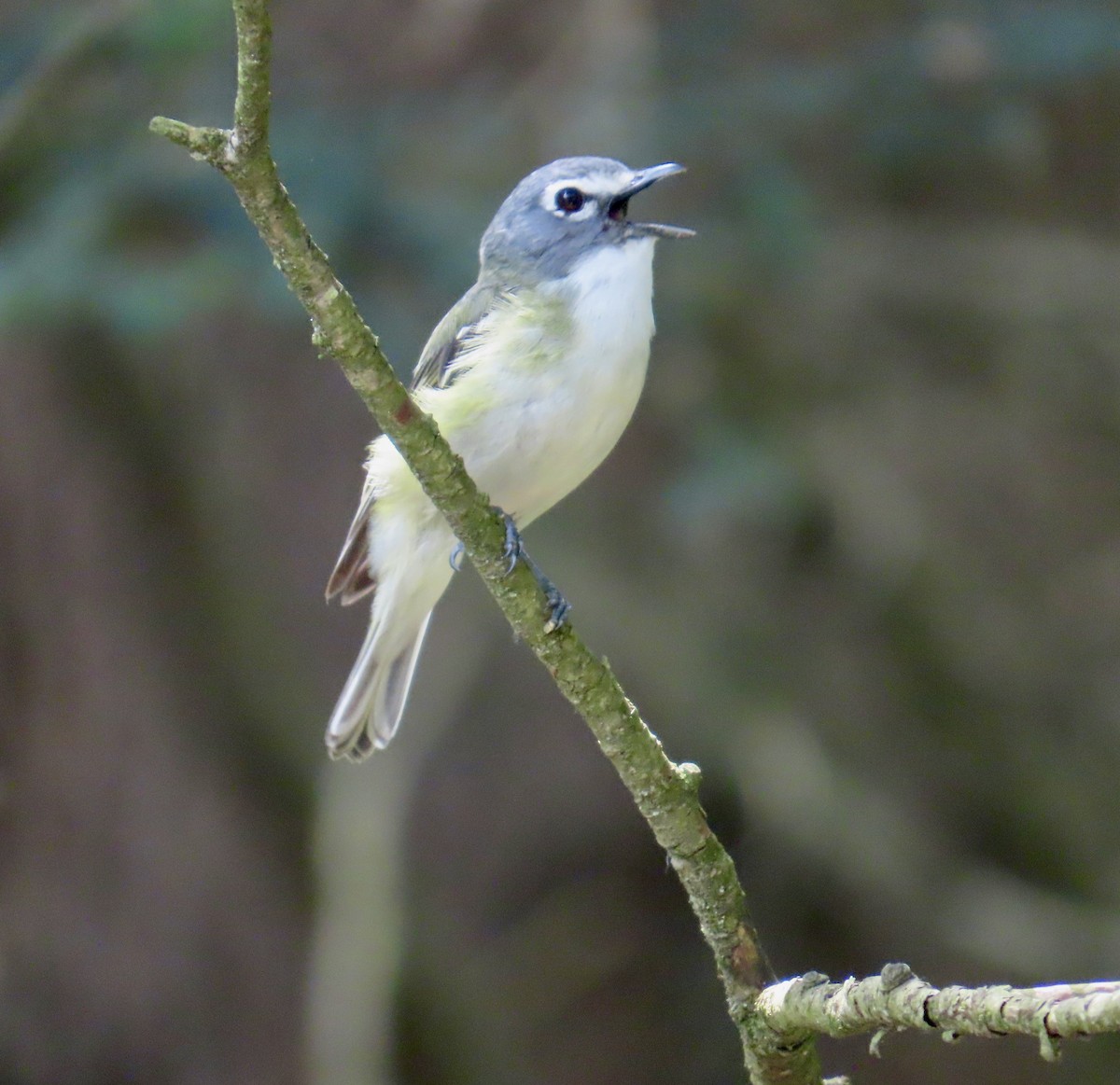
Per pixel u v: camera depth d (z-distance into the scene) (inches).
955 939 480.7
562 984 564.7
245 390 523.8
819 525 487.8
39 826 490.6
